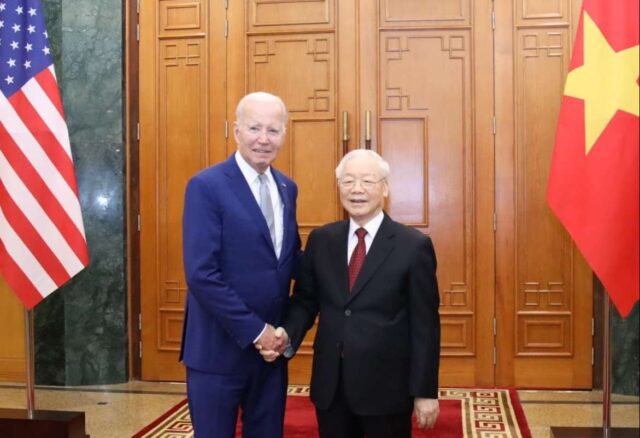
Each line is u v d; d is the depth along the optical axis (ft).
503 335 16.42
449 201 16.52
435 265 8.32
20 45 11.79
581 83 10.02
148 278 17.31
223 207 8.18
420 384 7.93
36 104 11.73
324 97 16.78
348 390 7.99
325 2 16.76
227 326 8.05
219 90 17.02
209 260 8.05
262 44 16.93
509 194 16.35
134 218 17.29
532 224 16.33
